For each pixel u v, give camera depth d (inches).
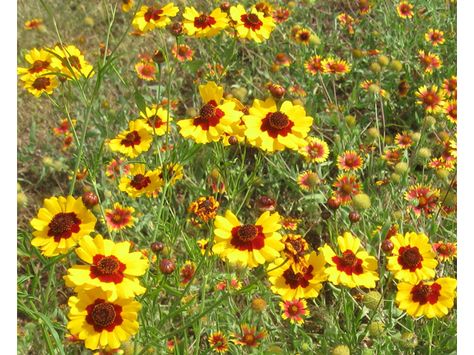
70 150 43.7
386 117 44.3
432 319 32.7
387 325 32.1
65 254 28.6
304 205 39.4
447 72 44.1
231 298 33.9
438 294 30.3
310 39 44.2
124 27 53.9
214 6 50.1
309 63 43.1
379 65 42.2
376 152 42.2
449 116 40.1
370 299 32.1
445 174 37.4
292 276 29.5
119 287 27.1
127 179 36.2
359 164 39.1
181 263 36.4
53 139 44.9
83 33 53.6
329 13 50.8
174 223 35.4
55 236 28.6
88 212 28.9
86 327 27.1
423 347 33.7
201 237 38.7
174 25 34.2
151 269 35.3
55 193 42.9
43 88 34.0
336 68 42.5
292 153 42.3
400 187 37.5
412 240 30.8
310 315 35.0
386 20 48.8
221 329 34.1
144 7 35.3
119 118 42.1
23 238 30.8
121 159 39.7
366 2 47.8
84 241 27.6
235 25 34.8
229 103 31.3
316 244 39.4
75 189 42.8
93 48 52.4
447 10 49.0
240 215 40.6
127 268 27.5
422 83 45.0
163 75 45.1
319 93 45.9
